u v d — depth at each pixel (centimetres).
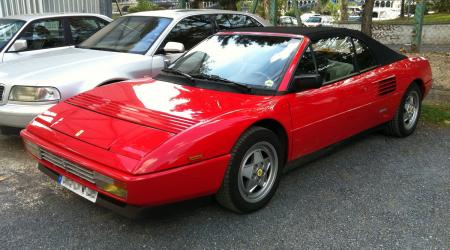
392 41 1439
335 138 448
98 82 512
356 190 413
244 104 364
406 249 317
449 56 1016
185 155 305
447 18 2159
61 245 317
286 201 389
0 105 488
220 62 440
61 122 357
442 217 363
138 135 315
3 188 409
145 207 300
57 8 1155
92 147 315
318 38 444
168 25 611
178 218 357
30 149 365
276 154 377
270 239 329
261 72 408
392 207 380
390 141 556
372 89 482
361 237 332
